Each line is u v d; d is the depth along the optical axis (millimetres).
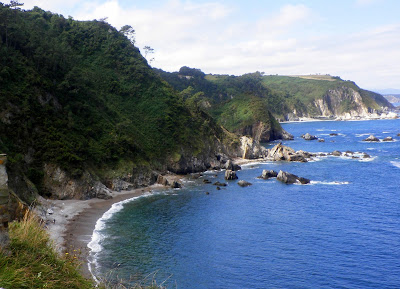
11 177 55562
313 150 147500
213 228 54500
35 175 66375
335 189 79688
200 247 46781
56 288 12094
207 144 117000
